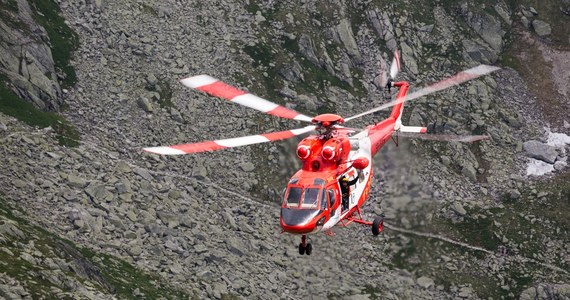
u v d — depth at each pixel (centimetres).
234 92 6862
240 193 17200
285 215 7819
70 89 17538
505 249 17600
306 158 8275
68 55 18150
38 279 9919
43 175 14250
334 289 15438
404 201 18325
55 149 15262
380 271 16388
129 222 14488
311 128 8088
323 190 7931
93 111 17350
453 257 17212
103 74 18288
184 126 18125
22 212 12775
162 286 13038
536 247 17738
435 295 16262
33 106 16238
